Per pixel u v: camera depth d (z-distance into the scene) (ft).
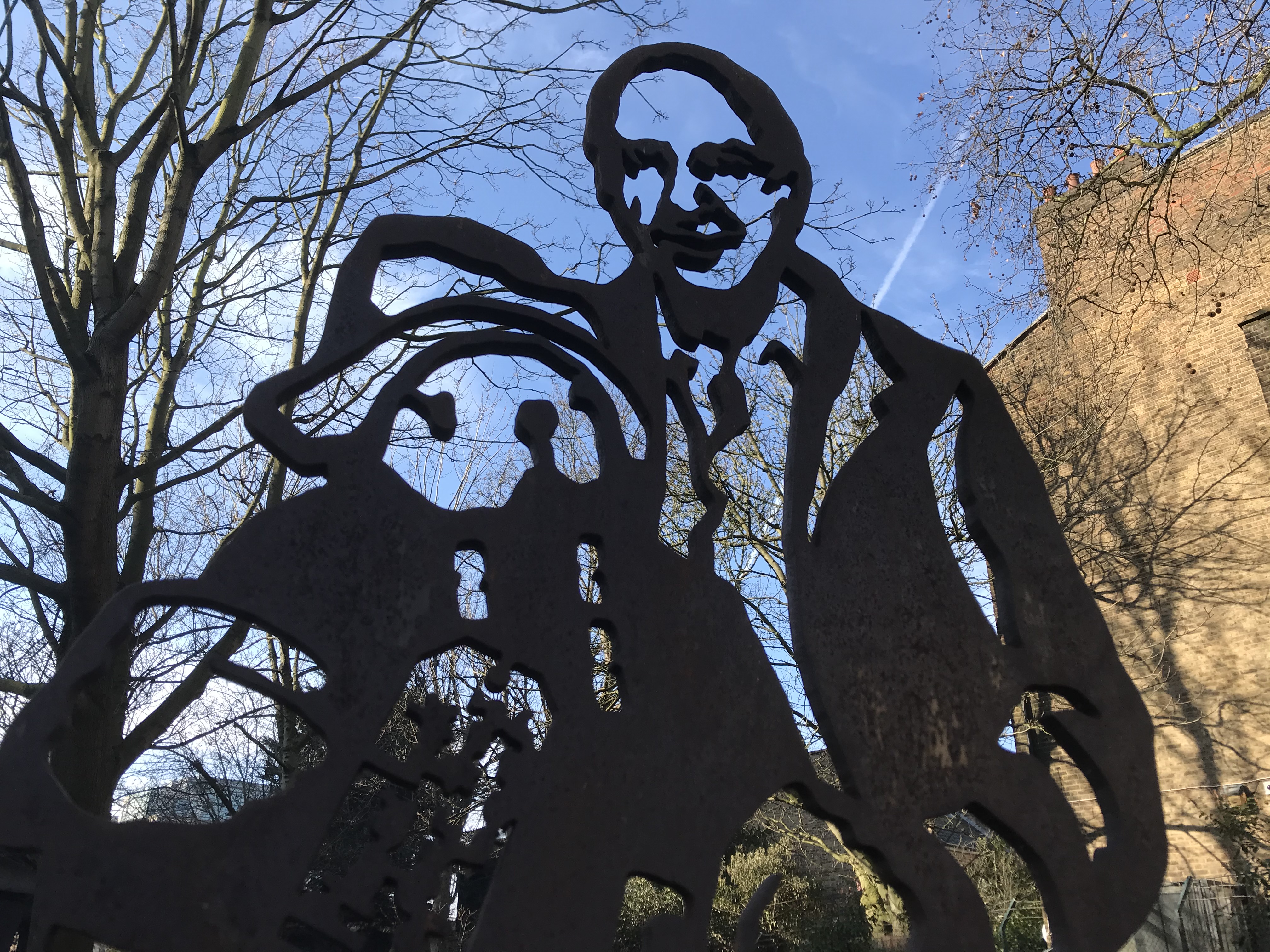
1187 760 39.14
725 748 7.06
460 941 19.13
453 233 7.94
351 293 7.41
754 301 8.92
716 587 7.62
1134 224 28.25
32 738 5.53
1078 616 8.43
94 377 13.84
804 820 40.75
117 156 16.53
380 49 19.98
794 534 8.05
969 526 8.76
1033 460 9.12
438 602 6.69
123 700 14.07
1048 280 29.48
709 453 8.16
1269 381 39.45
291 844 5.79
